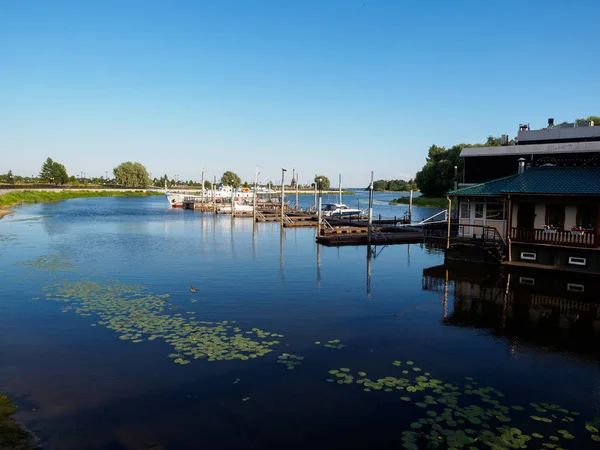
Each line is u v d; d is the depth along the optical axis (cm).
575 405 966
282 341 1348
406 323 1555
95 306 1731
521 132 3975
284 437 831
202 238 4206
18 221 5738
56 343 1320
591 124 3806
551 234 2288
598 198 2142
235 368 1138
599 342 1365
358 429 859
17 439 809
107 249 3397
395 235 3991
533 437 834
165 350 1260
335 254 3253
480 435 839
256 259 2983
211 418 896
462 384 1062
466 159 3784
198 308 1723
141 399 974
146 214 7512
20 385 1044
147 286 2112
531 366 1177
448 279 2316
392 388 1032
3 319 1559
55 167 15825
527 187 2353
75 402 960
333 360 1200
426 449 794
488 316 1642
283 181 5081
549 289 2067
